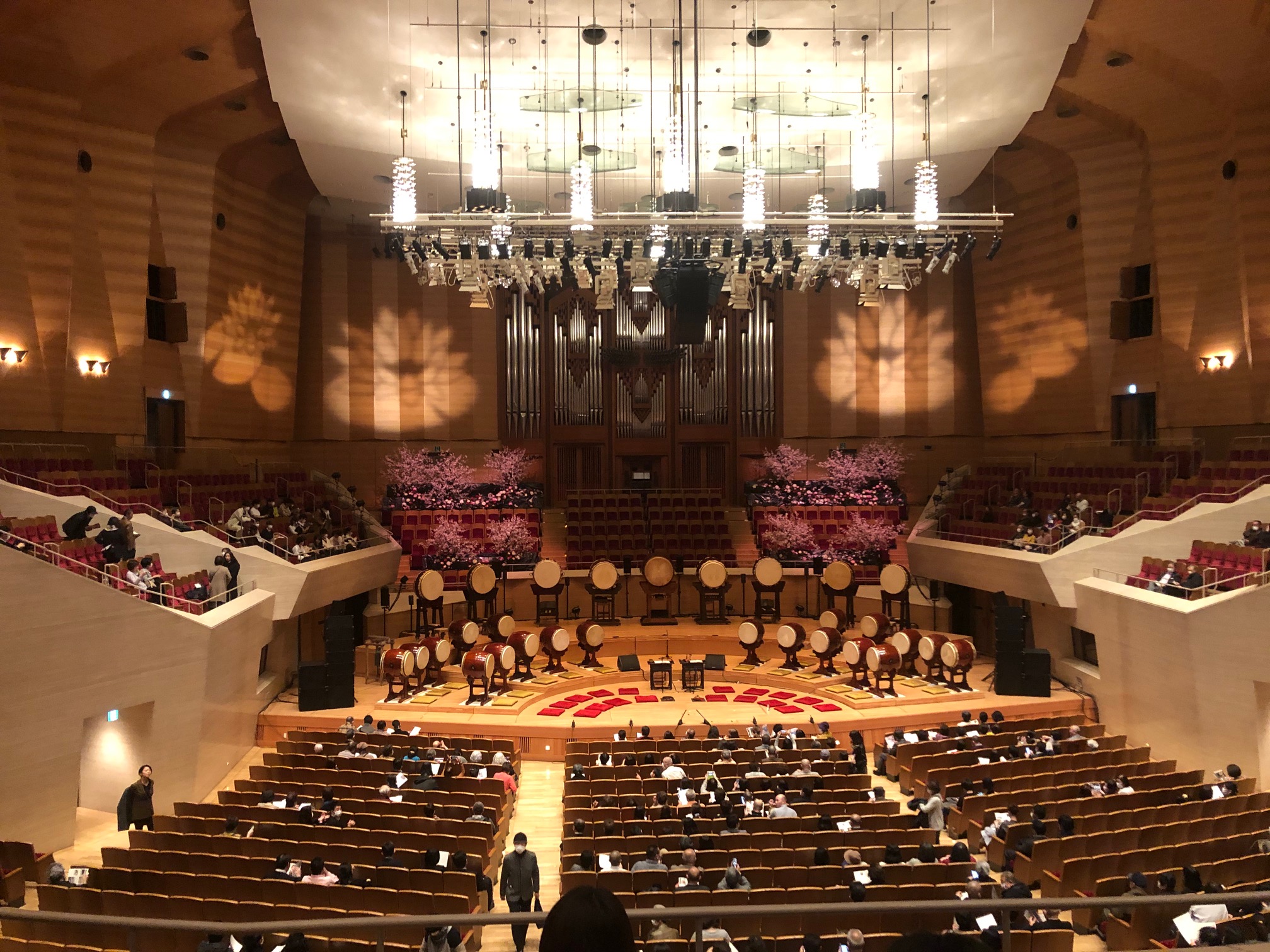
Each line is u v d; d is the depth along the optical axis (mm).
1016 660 17250
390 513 24078
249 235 20953
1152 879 8648
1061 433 22078
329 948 7867
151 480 17703
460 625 18375
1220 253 17859
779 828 10617
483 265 14016
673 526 24078
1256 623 12953
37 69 14977
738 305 14484
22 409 15656
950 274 25000
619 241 13805
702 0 13227
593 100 14891
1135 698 15453
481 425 25516
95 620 12023
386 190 21094
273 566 16797
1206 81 16438
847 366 25547
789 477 25312
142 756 12883
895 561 23578
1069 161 20438
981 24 14125
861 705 16672
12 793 11156
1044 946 8023
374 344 24938
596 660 19656
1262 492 15477
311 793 12188
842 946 7570
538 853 11680
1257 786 12984
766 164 16438
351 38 14297
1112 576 16797
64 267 15938
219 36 14727
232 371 20891
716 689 18516
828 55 15086
